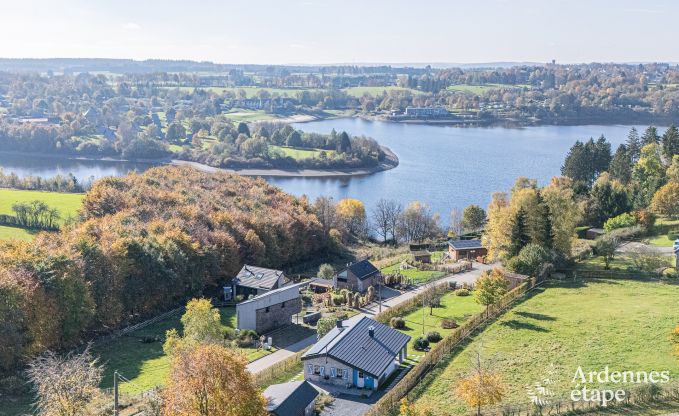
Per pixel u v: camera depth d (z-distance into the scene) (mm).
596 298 98438
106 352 87875
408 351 83625
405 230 180500
